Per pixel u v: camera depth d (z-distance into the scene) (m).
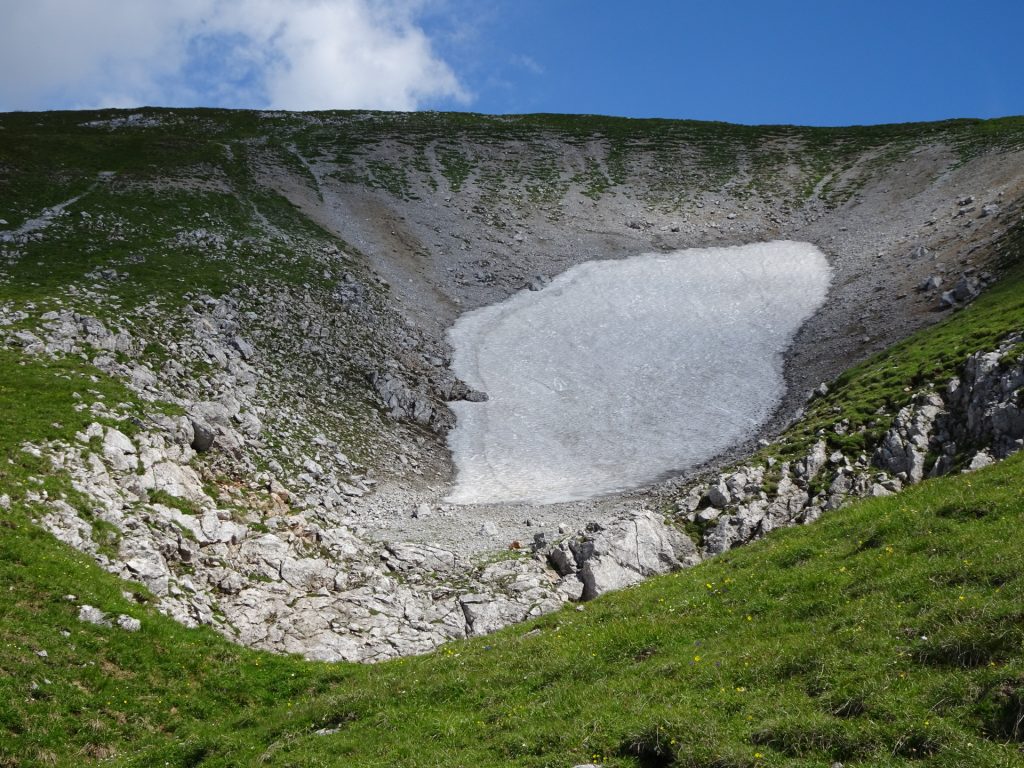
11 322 48.47
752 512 41.62
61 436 36.22
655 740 15.43
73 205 80.44
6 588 26.72
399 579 39.59
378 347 72.25
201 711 26.42
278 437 52.06
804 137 152.38
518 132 157.00
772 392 69.94
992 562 18.27
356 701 23.23
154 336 54.75
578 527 45.81
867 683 15.33
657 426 66.50
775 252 102.50
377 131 150.88
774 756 14.12
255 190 103.19
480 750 17.67
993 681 13.84
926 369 47.56
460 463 61.47
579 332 85.88
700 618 22.33
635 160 142.62
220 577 34.53
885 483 39.84
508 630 28.75
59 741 22.48
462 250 103.06
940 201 100.25
